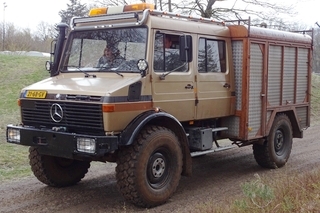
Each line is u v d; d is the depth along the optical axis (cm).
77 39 728
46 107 643
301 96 970
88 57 706
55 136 609
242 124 807
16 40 2800
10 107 1403
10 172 834
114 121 591
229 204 556
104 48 692
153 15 667
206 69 754
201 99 736
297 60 941
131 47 664
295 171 850
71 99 613
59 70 730
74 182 761
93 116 594
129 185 612
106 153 604
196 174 858
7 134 673
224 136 831
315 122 1648
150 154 628
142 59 620
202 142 742
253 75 817
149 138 625
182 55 652
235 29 805
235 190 738
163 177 661
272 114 875
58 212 624
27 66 1945
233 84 809
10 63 1973
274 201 514
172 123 672
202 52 746
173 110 684
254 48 815
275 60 873
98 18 705
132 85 616
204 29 749
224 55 798
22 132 650
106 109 582
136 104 620
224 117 825
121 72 654
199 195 708
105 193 718
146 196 626
